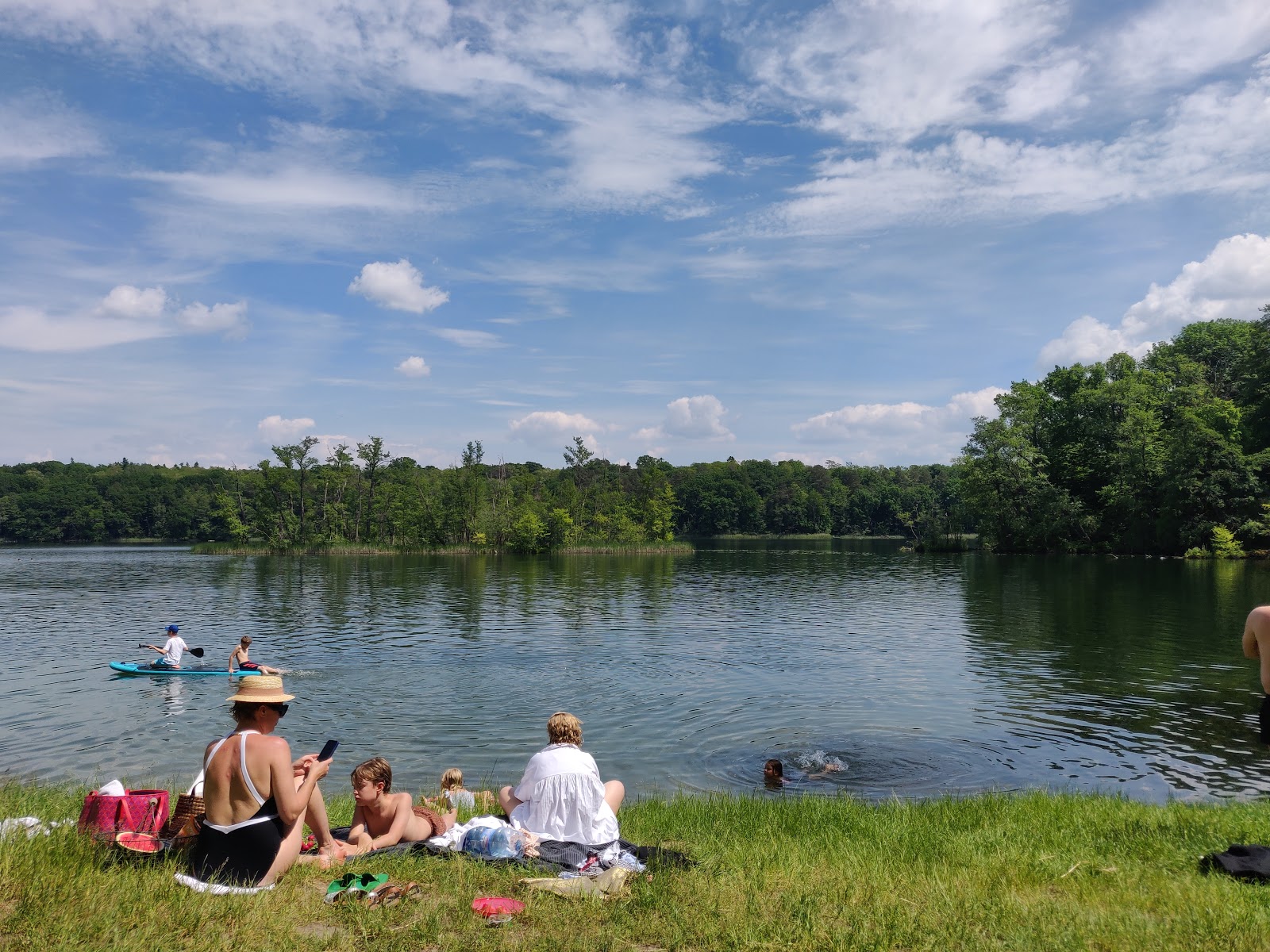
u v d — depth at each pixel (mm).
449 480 121438
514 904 6344
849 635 34969
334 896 6250
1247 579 56406
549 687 24562
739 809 11883
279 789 6574
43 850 6691
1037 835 9375
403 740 18938
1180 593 48438
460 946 5539
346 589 56562
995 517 96750
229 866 6531
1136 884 7199
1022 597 48531
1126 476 85312
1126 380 92938
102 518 166125
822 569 76188
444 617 41188
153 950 5168
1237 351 95562
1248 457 78312
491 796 11844
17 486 174625
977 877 7531
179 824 7199
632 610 44250
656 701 22797
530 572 72875
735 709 21750
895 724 20141
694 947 5703
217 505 159250
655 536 129375
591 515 128375
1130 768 16453
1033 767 16578
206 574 70188
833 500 190000
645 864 7609
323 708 21875
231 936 5477
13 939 5180
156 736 19406
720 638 34281
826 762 16984
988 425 95250
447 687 24594
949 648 31094
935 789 15289
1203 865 7641
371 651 30969
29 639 34375
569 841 7789
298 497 116562
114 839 6988
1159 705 21750
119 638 34500
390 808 8305
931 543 104125
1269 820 9609
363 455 122312
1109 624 36688
